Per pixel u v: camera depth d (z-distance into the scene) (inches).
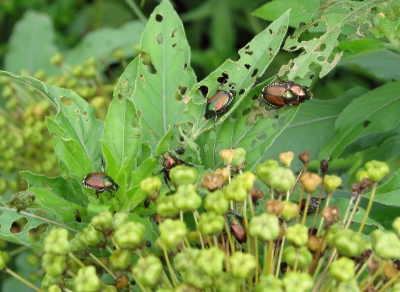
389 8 11.8
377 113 13.3
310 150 14.2
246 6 18.9
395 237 9.9
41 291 10.6
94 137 11.8
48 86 11.5
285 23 11.5
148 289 10.1
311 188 10.3
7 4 20.1
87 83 15.6
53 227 11.4
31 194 11.1
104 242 10.6
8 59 18.5
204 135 11.7
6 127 15.7
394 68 14.6
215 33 18.9
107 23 20.6
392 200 11.6
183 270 9.9
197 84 11.7
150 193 10.6
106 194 11.4
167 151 11.3
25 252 15.7
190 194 10.2
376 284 10.5
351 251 9.9
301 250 10.1
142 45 12.1
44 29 18.6
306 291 9.6
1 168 15.7
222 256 9.7
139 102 11.8
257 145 11.5
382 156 13.8
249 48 11.6
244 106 11.7
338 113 14.4
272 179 10.3
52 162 14.7
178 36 12.2
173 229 9.9
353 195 10.6
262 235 9.9
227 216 10.5
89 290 9.9
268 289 9.6
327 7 12.0
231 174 11.4
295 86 11.4
